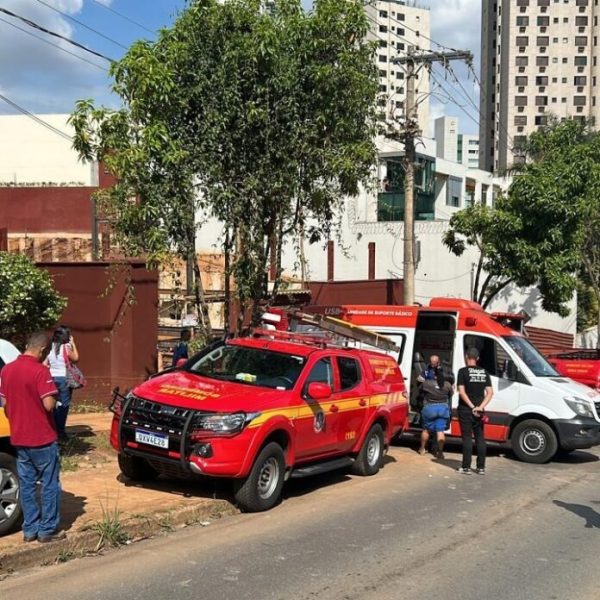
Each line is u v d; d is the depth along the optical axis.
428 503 8.52
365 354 10.41
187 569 5.71
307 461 8.65
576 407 11.97
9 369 5.85
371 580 5.62
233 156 9.98
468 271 30.88
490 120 127.06
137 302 14.39
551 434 11.93
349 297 24.86
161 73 9.24
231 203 10.09
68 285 14.20
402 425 11.12
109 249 16.66
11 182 37.78
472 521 7.69
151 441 7.44
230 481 8.48
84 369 14.27
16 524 6.20
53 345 9.81
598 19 120.50
